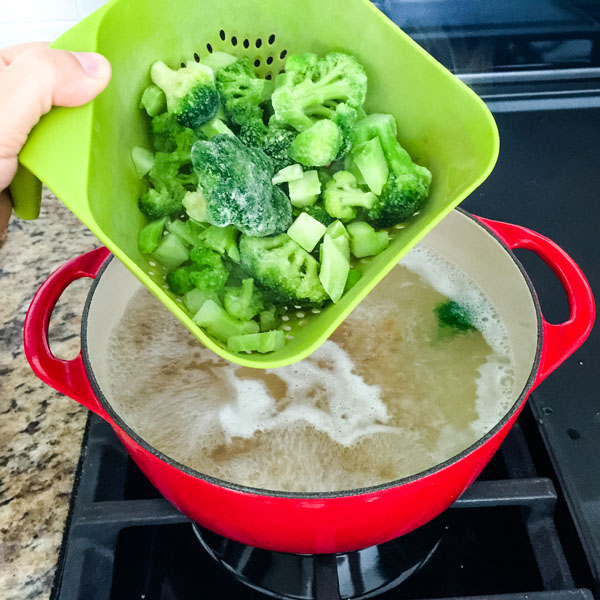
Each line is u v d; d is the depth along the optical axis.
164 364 0.84
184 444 0.75
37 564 0.75
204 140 0.72
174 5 0.72
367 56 0.76
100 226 0.58
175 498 0.67
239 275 0.81
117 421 0.62
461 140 0.69
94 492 0.77
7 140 0.62
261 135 0.80
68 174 0.57
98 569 0.72
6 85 0.57
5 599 0.72
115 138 0.70
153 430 0.76
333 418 0.78
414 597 0.77
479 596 0.68
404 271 0.96
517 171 1.17
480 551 0.81
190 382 0.82
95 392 0.64
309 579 0.77
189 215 0.77
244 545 0.79
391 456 0.73
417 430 0.76
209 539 0.81
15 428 0.87
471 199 1.14
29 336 0.70
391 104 0.77
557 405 0.86
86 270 0.79
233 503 0.60
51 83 0.58
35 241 1.15
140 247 0.74
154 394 0.80
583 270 1.03
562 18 1.20
